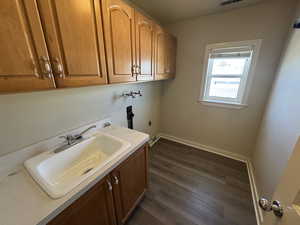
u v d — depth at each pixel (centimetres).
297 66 109
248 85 189
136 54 132
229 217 134
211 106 227
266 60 171
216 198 155
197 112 243
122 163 104
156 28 160
